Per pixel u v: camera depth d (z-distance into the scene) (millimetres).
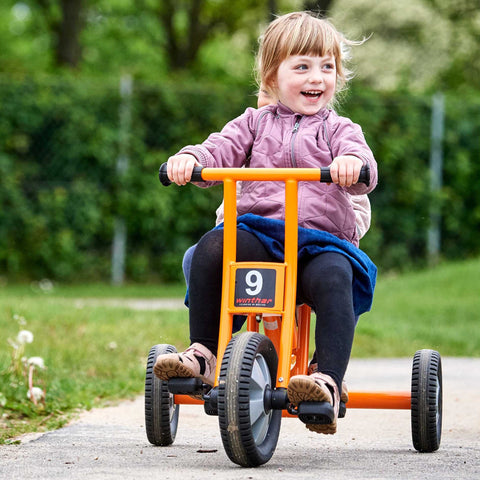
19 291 16297
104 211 17734
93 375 8094
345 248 4629
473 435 5809
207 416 6508
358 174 4395
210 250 4590
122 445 5234
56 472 4391
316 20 5086
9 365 7484
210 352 4547
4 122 17359
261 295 4406
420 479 4309
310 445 5387
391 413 6816
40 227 17500
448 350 11062
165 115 17906
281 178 4449
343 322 4371
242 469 4430
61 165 17562
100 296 16188
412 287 15969
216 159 4859
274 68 5066
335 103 5672
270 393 4359
